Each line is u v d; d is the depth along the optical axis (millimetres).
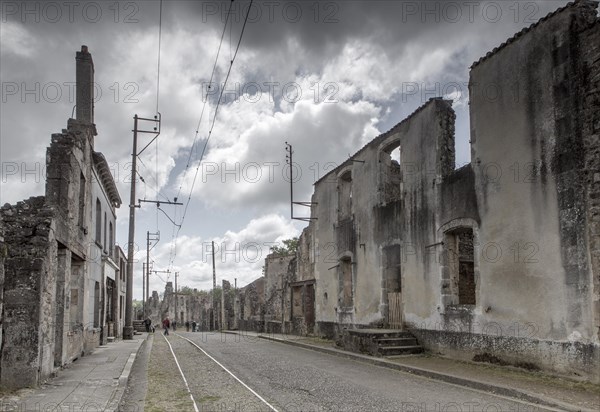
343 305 22188
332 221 23812
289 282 29578
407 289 16844
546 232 11289
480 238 13438
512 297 12156
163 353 19156
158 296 88312
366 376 12328
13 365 10516
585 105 10555
